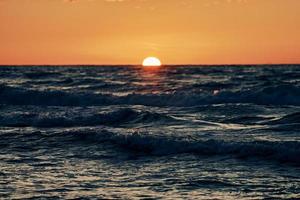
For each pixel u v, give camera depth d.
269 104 46.97
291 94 47.28
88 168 22.31
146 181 19.86
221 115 38.59
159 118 35.38
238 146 23.89
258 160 22.45
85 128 32.84
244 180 19.59
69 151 26.12
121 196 17.84
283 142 23.52
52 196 17.88
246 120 35.00
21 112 43.12
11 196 17.91
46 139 29.34
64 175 21.00
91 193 18.23
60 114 39.06
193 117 37.59
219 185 19.03
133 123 34.88
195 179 19.94
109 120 36.62
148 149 25.45
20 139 29.77
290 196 17.45
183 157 23.73
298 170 20.77
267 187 18.58
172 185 19.19
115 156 24.62
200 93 50.03
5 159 24.58
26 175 21.05
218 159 23.00
